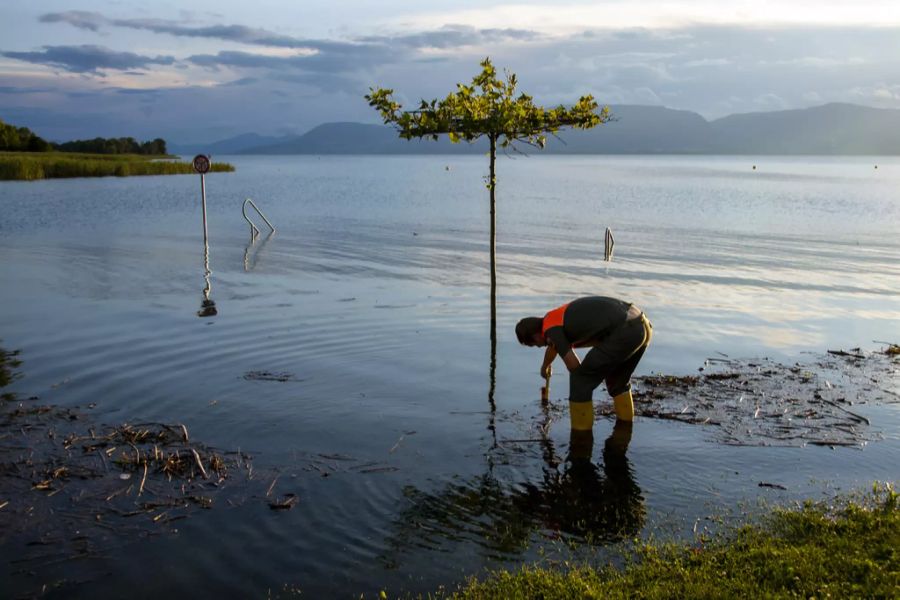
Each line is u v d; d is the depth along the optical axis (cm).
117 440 763
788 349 1170
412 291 1642
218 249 2353
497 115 1225
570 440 780
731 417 847
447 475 691
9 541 565
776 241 2738
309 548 560
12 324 1278
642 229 3152
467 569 530
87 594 501
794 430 805
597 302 802
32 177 6806
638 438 784
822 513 595
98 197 4700
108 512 613
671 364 1076
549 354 878
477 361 1080
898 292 1708
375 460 725
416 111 1276
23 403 874
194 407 871
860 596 445
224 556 548
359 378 991
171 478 677
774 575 479
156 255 2192
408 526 593
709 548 540
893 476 682
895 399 912
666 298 1609
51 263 2005
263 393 925
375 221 3403
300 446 759
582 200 5059
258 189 6084
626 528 587
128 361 1059
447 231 2983
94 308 1420
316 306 1459
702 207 4472
